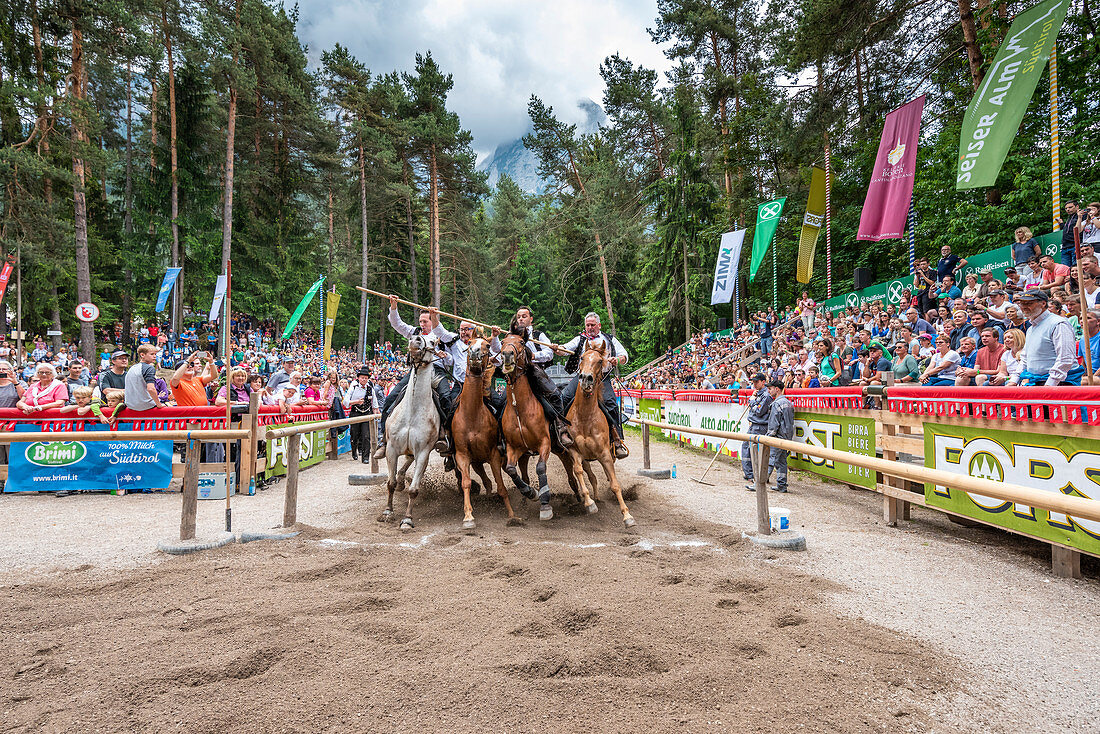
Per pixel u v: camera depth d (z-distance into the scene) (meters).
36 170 23.03
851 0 19.44
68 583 4.58
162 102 33.31
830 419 8.55
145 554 5.38
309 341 37.69
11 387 9.37
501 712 2.73
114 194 38.09
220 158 34.81
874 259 22.27
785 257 26.36
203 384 9.80
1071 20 14.31
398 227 46.16
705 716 2.69
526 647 3.34
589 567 4.81
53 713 2.78
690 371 22.58
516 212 60.28
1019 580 4.62
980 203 16.41
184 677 3.06
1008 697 2.90
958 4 17.97
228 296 8.25
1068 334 5.86
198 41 30.38
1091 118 13.57
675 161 31.06
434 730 2.62
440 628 3.63
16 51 23.83
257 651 3.30
